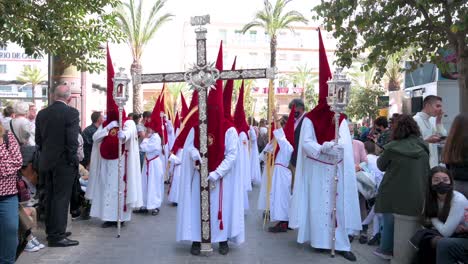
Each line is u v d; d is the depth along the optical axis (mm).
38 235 7480
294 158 8422
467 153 5008
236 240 6637
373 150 8219
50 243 6824
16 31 7496
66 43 8547
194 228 6555
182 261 6191
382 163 6012
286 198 8055
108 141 8094
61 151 6727
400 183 5812
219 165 6441
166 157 12062
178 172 10680
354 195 6707
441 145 7125
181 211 6582
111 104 8234
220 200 6504
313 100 46906
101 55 9469
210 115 6531
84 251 6613
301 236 6816
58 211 6773
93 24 9281
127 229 8125
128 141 8195
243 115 10516
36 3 8250
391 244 6332
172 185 10727
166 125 12141
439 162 7074
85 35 8672
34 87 21062
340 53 10250
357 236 7887
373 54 10117
